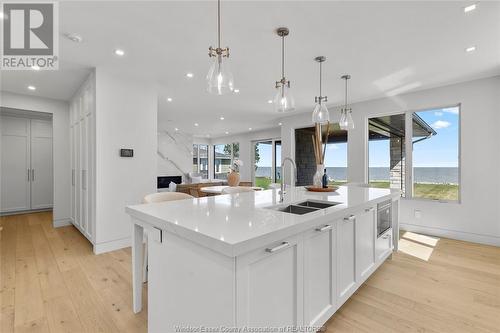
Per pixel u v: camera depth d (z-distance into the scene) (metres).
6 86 3.92
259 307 1.15
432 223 4.04
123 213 3.43
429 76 3.54
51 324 1.80
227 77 1.80
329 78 3.62
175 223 1.31
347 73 3.43
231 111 5.93
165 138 9.59
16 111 4.91
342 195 2.52
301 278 1.40
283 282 1.29
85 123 3.66
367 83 3.82
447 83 3.82
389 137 4.70
